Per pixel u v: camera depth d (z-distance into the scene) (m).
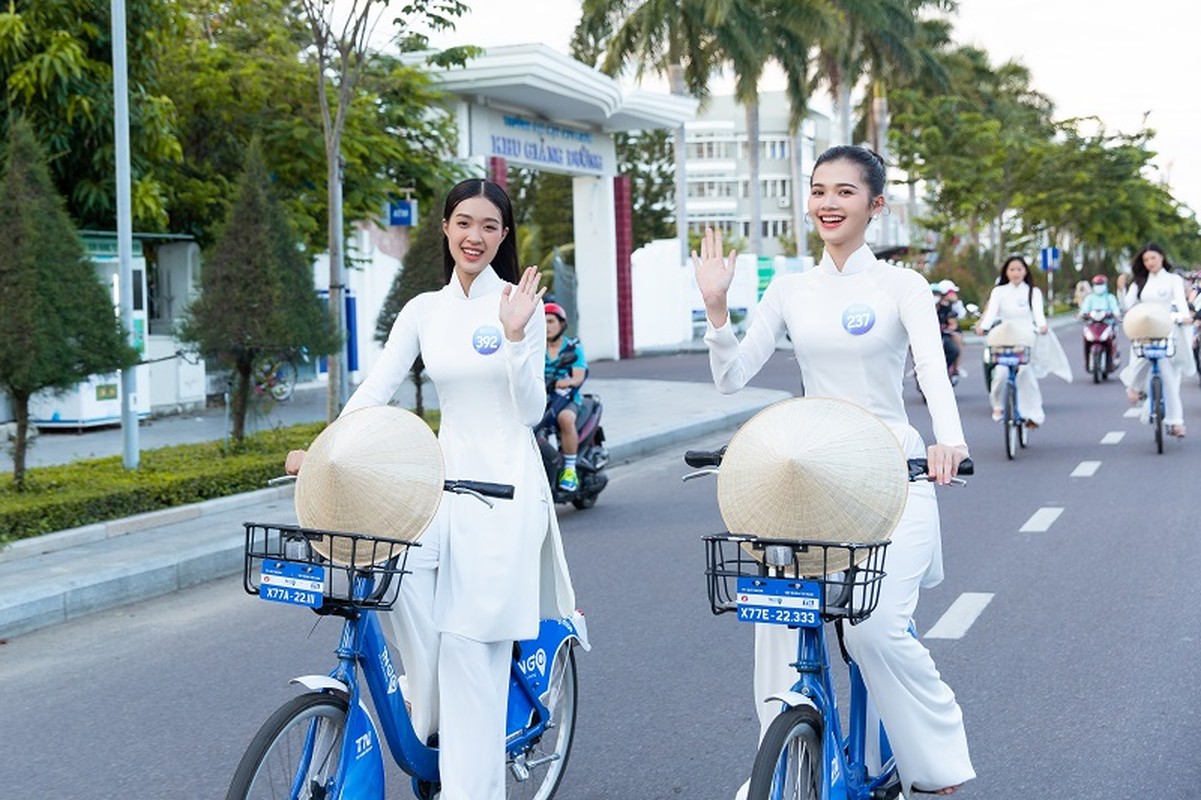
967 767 4.26
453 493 4.43
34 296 10.70
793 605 3.73
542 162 30.77
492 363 4.45
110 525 10.45
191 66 20.44
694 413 19.47
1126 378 15.03
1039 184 58.28
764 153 90.31
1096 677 6.61
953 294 21.20
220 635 8.05
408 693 4.45
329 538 3.92
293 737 3.91
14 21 16.56
